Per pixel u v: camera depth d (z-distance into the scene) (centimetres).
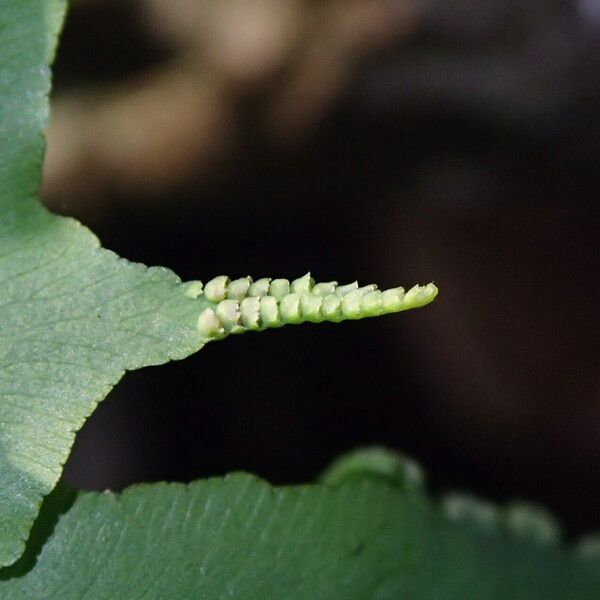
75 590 7
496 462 17
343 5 14
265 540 7
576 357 16
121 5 14
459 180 16
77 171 14
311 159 15
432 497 9
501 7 15
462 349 17
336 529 8
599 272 16
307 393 17
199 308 7
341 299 7
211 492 7
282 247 16
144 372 16
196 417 16
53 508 7
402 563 8
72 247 7
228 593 7
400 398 17
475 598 8
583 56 15
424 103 15
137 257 15
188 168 14
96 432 15
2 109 7
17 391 7
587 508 16
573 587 9
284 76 14
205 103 14
